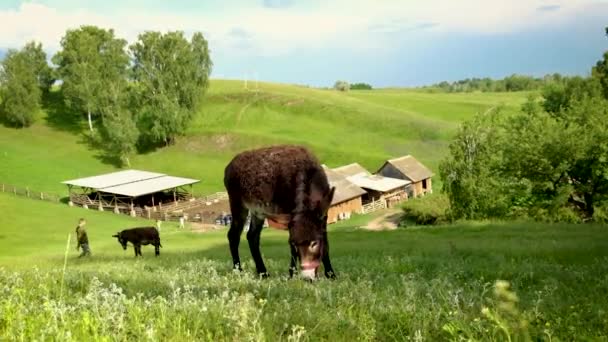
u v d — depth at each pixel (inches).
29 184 3654.0
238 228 494.6
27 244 1752.0
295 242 362.6
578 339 212.4
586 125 1979.6
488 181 2030.0
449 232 1314.0
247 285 351.9
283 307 269.0
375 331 224.2
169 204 3201.3
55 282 354.0
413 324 230.8
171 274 457.4
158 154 4461.1
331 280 385.7
